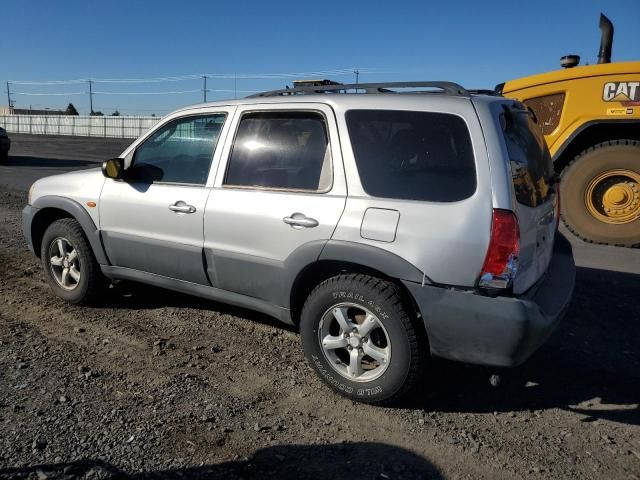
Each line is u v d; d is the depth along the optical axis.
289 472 2.85
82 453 2.93
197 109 4.38
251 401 3.54
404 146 3.40
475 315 3.10
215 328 4.68
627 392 3.76
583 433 3.26
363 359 3.61
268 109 3.96
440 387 3.77
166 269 4.44
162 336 4.49
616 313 5.17
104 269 4.88
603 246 7.79
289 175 3.79
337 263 3.55
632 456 3.04
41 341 4.34
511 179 3.18
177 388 3.66
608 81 7.64
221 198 4.03
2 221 8.95
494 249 3.07
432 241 3.18
